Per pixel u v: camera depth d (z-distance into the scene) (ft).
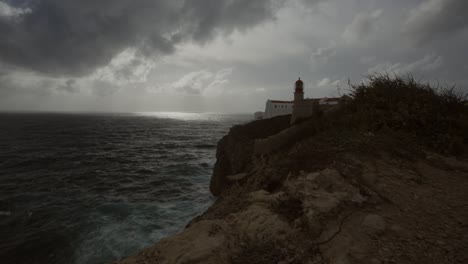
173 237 11.37
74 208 62.54
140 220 54.39
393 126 22.53
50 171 106.63
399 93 26.22
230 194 33.30
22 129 319.06
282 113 160.56
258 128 100.42
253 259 9.18
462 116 21.61
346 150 18.98
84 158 137.90
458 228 9.32
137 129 359.05
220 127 435.94
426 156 17.38
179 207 63.62
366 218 10.26
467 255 7.80
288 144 52.39
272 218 11.75
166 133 307.78
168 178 96.02
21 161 126.41
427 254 8.07
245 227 11.66
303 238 10.04
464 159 17.26
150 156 147.74
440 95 25.00
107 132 301.43
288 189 14.47
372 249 8.61
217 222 12.32
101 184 87.35
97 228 50.11
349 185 13.23
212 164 123.65
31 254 41.55
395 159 16.75
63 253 41.50
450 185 13.28
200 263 9.11
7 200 68.80
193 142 221.25
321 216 10.77
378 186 13.34
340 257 8.46
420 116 22.15
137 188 82.48
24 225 52.47
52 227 51.01
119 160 133.80
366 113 25.27
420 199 11.89
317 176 14.26
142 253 10.41
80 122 505.25
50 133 276.82
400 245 8.66
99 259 39.81
